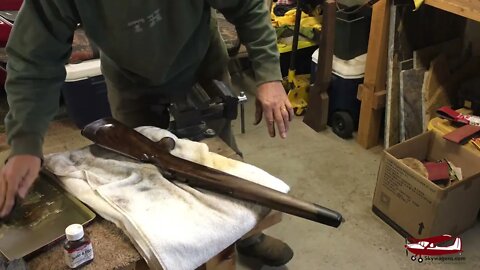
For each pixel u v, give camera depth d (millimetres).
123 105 1446
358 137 2352
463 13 1688
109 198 1002
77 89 2264
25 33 995
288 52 2652
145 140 1140
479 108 1999
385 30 2033
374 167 2207
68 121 2449
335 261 1749
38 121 1022
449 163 1883
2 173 980
